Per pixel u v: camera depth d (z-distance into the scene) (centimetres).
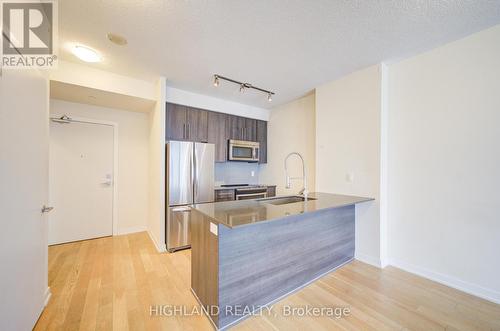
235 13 165
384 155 245
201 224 177
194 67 257
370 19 171
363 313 167
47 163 177
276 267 186
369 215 251
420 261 225
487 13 163
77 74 251
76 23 176
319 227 224
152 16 168
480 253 188
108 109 345
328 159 292
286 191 406
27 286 139
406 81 235
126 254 275
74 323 153
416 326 153
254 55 229
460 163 199
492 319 160
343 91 277
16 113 126
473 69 191
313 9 160
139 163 373
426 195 221
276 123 432
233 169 441
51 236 304
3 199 111
